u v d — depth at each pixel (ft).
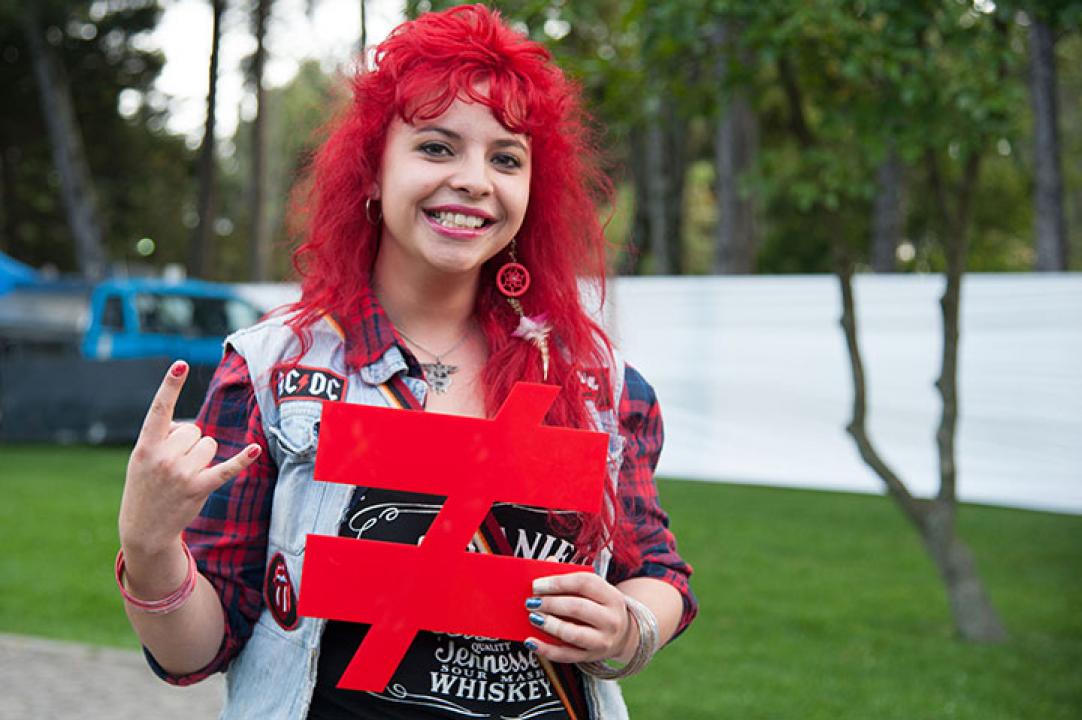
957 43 18.94
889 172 64.13
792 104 21.25
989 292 33.55
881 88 19.77
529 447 5.16
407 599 5.13
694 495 39.22
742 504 37.50
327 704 5.39
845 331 22.15
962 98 18.74
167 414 4.84
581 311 6.03
